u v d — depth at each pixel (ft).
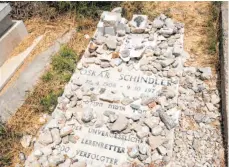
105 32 5.21
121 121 4.04
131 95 4.39
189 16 5.57
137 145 3.85
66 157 3.86
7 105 4.50
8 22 5.22
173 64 4.64
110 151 3.87
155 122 4.02
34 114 4.40
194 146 3.84
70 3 5.75
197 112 4.18
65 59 4.91
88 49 5.01
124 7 5.72
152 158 3.75
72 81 4.67
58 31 5.55
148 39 5.08
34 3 5.86
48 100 4.45
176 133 3.99
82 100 4.42
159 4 5.85
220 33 5.00
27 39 5.45
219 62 4.70
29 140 4.11
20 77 4.85
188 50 5.01
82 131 4.09
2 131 4.15
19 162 3.93
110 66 4.78
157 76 4.58
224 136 3.88
